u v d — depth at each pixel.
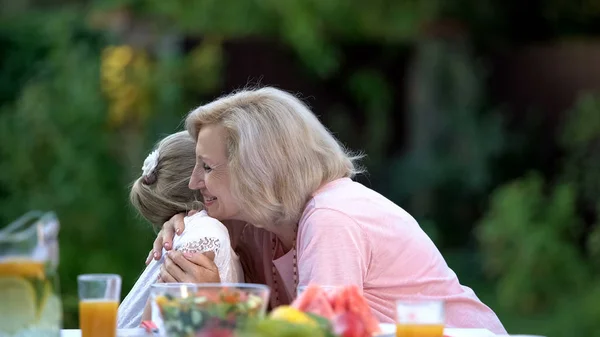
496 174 14.90
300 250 4.26
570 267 12.74
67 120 11.38
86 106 11.45
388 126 14.92
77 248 10.99
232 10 13.27
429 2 14.36
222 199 4.45
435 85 14.91
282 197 4.32
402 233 4.35
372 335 3.31
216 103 4.46
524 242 12.91
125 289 10.95
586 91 14.98
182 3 13.00
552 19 15.23
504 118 15.07
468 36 14.98
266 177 4.30
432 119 14.91
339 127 14.66
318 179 4.36
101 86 11.91
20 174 11.26
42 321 3.27
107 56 12.11
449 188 14.77
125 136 11.91
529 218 13.09
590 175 13.66
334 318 3.08
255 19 13.36
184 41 13.27
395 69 14.86
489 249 13.35
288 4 13.32
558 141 14.95
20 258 3.23
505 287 12.86
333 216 4.22
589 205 13.67
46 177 11.27
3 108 11.86
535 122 15.06
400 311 3.26
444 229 14.81
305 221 4.27
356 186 4.44
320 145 4.44
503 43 15.16
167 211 4.79
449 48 14.86
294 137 4.34
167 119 12.15
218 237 4.38
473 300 4.46
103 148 11.41
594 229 12.89
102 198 11.17
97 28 12.38
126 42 12.77
